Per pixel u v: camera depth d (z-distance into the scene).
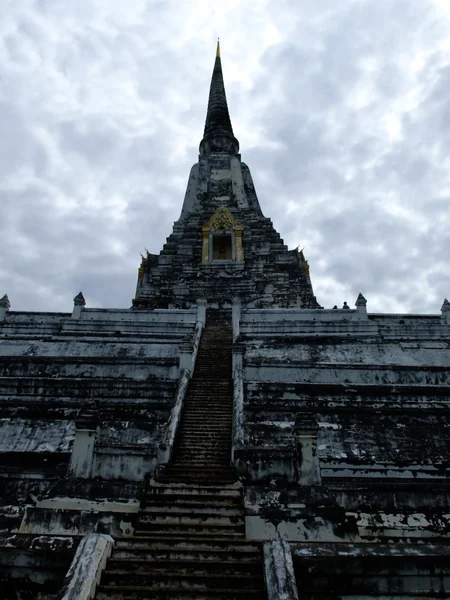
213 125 63.22
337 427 15.95
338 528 9.86
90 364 20.41
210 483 11.27
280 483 10.75
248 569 8.02
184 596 7.27
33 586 7.80
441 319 26.48
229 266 38.94
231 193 51.19
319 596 7.82
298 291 37.41
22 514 12.28
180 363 19.69
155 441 15.03
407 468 14.46
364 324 24.80
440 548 8.48
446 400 17.67
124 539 9.05
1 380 18.75
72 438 15.91
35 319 26.52
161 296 36.56
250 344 22.97
